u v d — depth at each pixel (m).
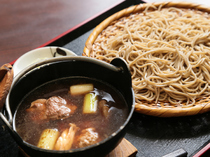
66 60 0.40
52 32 0.82
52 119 0.38
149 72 0.57
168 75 0.54
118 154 0.40
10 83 0.35
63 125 0.37
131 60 0.59
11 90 0.36
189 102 0.52
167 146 0.45
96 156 0.33
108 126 0.37
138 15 0.70
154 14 0.69
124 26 0.65
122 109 0.39
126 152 0.41
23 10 0.91
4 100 0.34
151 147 0.44
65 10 0.91
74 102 0.40
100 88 0.42
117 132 0.32
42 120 0.38
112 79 0.41
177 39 0.62
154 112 0.46
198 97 0.53
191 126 0.47
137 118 0.49
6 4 0.94
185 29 0.63
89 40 0.59
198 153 0.43
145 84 0.54
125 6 0.78
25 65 0.57
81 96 0.41
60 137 0.36
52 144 0.35
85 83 0.42
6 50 0.75
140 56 0.57
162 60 0.56
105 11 0.73
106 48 0.61
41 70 0.40
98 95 0.41
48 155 0.31
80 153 0.31
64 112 0.38
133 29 0.64
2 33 0.81
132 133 0.47
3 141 0.44
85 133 0.36
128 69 0.36
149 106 0.50
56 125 0.37
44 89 0.41
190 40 0.61
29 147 0.31
